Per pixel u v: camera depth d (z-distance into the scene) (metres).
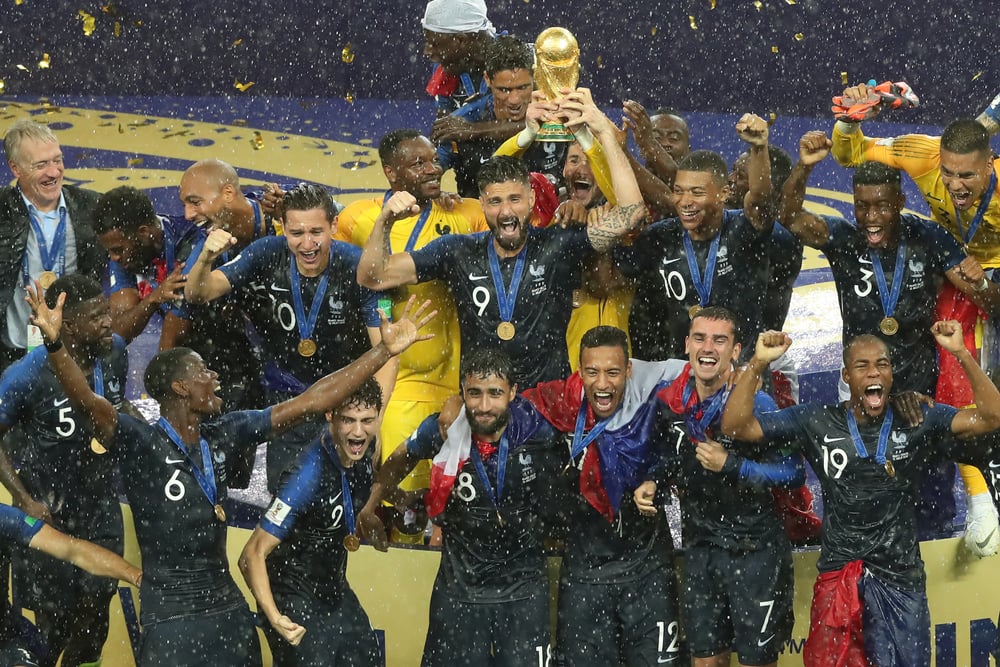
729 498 17.12
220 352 20.02
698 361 16.91
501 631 17.19
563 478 17.22
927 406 16.80
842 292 19.00
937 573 18.31
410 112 42.56
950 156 17.94
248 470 18.67
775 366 20.53
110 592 18.30
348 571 18.34
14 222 20.44
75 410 16.64
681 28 40.62
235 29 43.75
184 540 16.42
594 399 16.94
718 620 17.38
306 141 39.34
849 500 16.84
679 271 18.34
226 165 19.61
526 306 17.77
